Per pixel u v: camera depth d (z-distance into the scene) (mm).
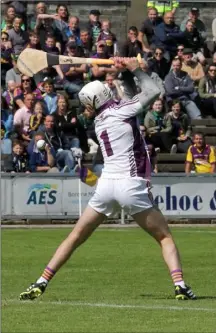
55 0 77625
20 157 59906
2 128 63281
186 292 27125
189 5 79000
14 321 23109
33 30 70688
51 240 47562
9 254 41156
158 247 44469
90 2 78500
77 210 57656
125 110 26453
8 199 57344
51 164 59812
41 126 60969
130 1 78750
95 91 26547
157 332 21516
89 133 63844
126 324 22625
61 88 69188
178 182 57562
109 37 71188
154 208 26750
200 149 60594
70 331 21688
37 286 27031
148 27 73125
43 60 27750
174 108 66000
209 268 36219
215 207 57844
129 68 26844
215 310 24891
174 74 68688
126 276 33750
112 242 46938
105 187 26516
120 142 26406
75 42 68875
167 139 65312
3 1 73438
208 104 70062
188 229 54312
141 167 26500
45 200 57531
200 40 75188
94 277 33438
